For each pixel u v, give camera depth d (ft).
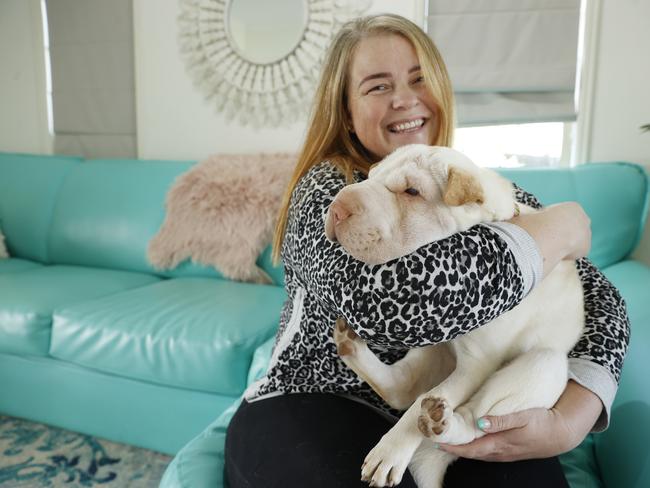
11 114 10.90
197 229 7.29
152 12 9.35
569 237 2.60
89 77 10.08
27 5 10.30
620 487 2.95
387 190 2.28
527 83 7.53
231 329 5.29
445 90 3.45
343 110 3.44
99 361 5.65
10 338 6.03
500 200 2.48
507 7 7.45
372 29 3.33
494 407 2.38
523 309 2.63
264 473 2.55
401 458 2.27
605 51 7.14
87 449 5.89
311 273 2.39
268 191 7.00
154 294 6.39
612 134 7.29
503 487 2.51
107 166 8.64
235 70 8.93
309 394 3.01
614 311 3.04
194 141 9.51
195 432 5.47
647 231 7.14
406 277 2.06
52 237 8.52
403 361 2.77
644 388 3.16
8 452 5.83
